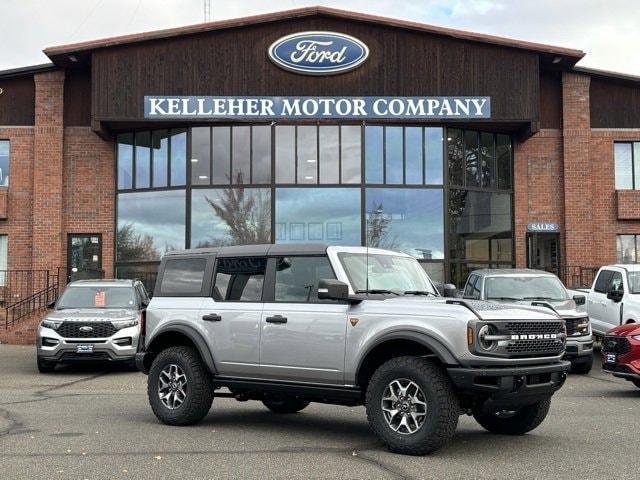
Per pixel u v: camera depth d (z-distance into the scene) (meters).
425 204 21.16
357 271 7.70
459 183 21.58
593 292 15.88
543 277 14.23
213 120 20.72
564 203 22.17
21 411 9.46
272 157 21.02
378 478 5.96
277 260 8.02
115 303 14.90
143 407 9.86
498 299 13.45
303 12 20.58
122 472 6.18
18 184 22.08
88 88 22.27
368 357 7.20
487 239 21.78
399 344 7.16
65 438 7.64
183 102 20.55
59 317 13.88
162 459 6.67
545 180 22.31
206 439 7.61
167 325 8.59
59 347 13.57
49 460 6.62
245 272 8.24
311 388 7.50
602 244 22.39
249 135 21.11
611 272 15.41
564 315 12.97
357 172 21.02
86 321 13.67
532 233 22.14
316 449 7.10
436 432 6.55
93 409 9.67
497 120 20.84
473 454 6.87
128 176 21.92
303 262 7.85
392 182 21.09
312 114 20.66
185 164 21.22
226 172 21.06
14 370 14.66
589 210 22.12
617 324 14.55
